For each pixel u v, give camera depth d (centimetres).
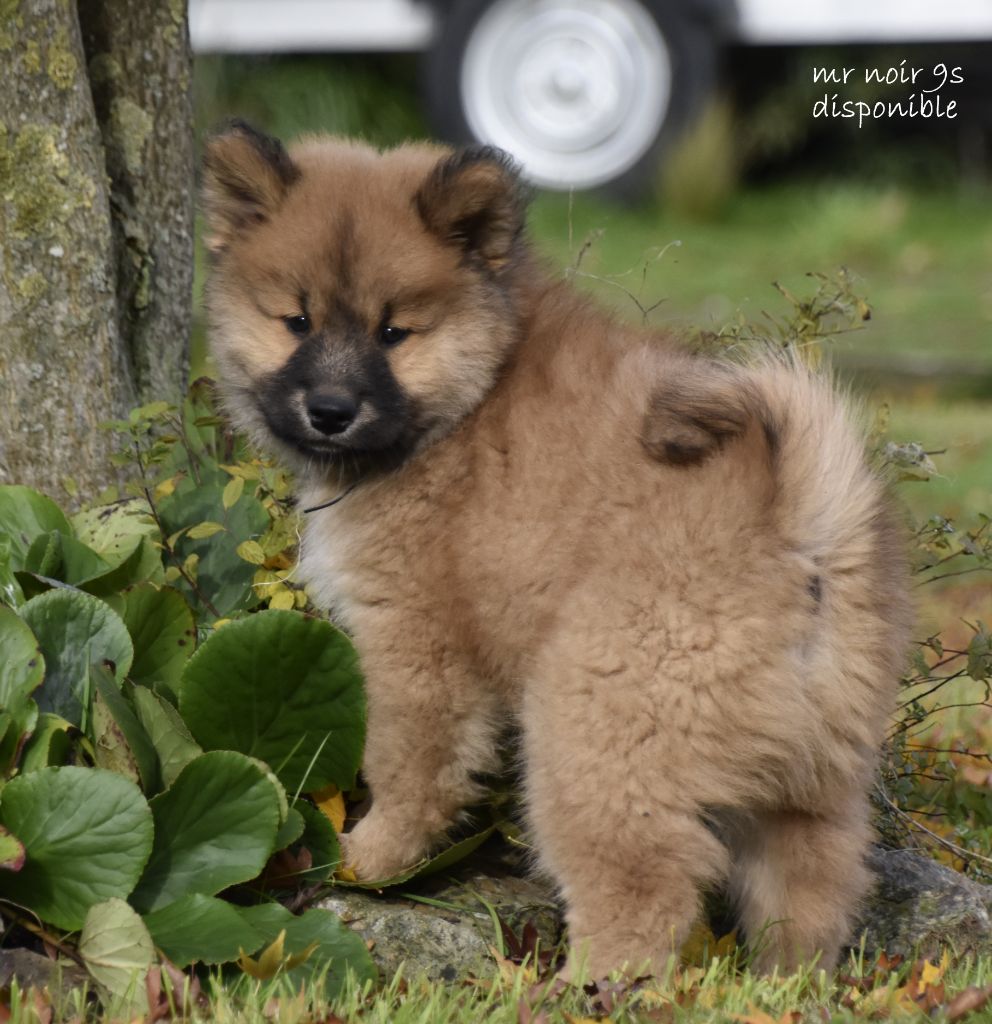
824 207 2294
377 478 518
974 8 2105
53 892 452
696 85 2225
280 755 512
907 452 569
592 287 756
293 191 533
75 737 492
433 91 2202
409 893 520
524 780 498
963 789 668
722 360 529
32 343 589
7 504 555
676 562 455
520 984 452
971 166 2448
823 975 466
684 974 465
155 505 572
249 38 2145
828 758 468
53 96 580
